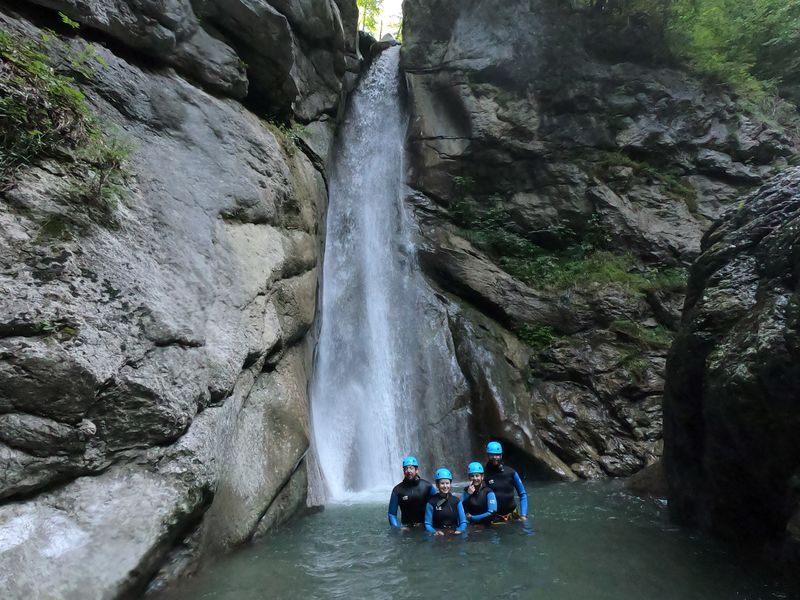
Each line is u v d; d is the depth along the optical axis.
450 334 11.97
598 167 14.14
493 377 11.34
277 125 9.50
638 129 14.28
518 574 4.85
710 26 15.18
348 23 13.33
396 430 11.06
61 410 3.85
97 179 4.88
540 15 14.80
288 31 8.23
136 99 6.09
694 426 6.05
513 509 6.95
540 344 12.34
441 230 13.96
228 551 5.23
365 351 11.69
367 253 13.26
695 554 5.34
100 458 4.07
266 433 6.35
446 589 4.52
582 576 4.79
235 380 5.51
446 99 15.05
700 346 5.67
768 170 13.95
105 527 3.85
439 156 14.55
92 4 5.75
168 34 6.61
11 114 4.29
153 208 5.51
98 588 3.60
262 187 7.44
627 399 11.30
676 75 14.61
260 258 6.88
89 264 4.43
